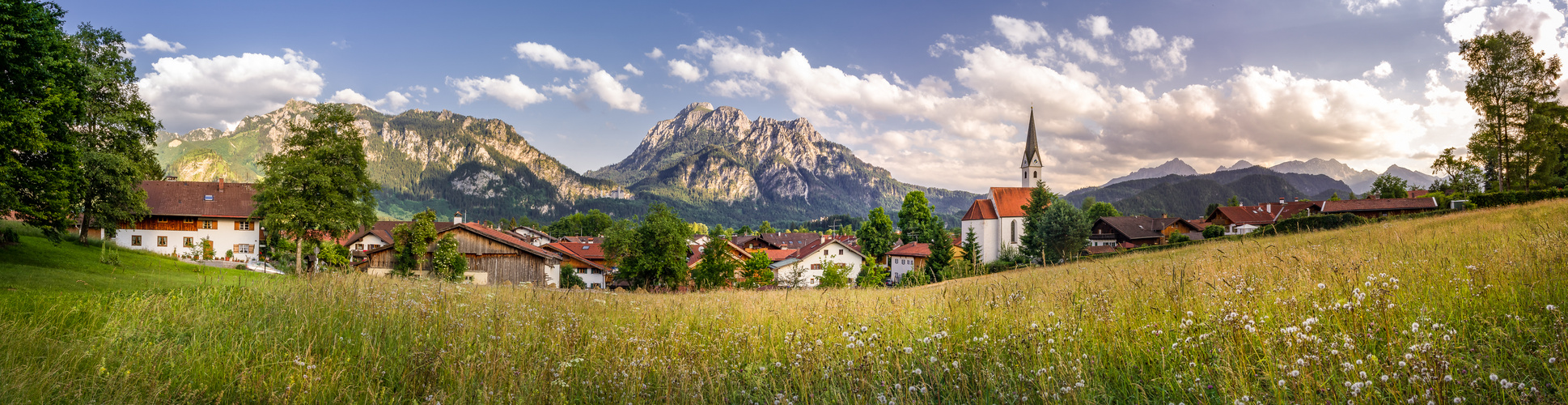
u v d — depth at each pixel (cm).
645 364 608
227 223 5791
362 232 7256
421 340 764
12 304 970
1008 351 558
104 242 2733
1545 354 390
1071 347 550
